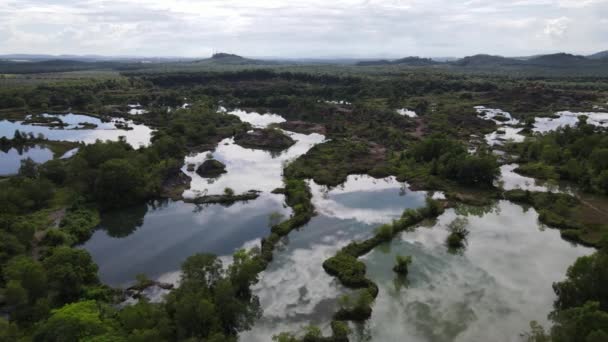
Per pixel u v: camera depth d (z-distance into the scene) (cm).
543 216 9525
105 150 11844
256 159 15025
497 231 9112
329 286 7112
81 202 10094
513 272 7519
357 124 19875
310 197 11038
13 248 7500
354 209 10381
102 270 7719
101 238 9069
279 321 6228
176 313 5488
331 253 8225
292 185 11481
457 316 6350
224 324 5909
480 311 6456
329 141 16438
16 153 15525
